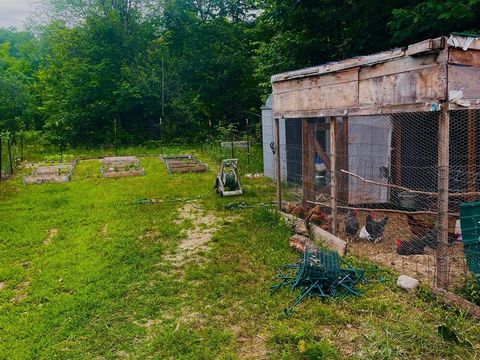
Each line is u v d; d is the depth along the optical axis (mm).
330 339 4234
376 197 8844
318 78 7230
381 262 6074
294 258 6438
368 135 8859
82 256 6965
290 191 10453
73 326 4715
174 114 27891
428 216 7008
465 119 7281
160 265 6469
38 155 22703
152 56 28219
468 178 6961
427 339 4070
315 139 8688
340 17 11625
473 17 7957
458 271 5516
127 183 13586
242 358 4016
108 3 27969
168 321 4762
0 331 4668
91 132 26969
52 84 28453
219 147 20594
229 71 29094
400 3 10320
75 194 12039
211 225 8555
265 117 13336
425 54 4938
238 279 5773
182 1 30797
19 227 8805
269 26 16750
